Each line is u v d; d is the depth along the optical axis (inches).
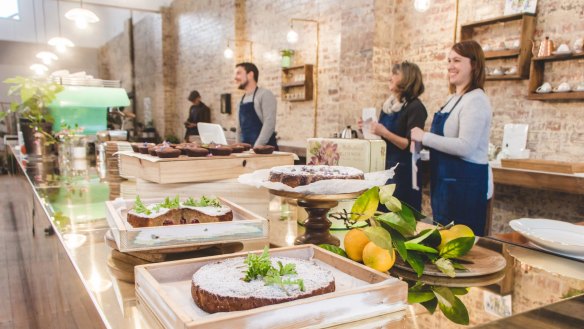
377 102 189.2
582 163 111.9
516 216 145.9
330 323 25.3
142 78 443.2
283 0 253.0
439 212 95.5
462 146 87.5
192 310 26.6
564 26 130.6
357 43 192.7
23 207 163.5
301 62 241.3
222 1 310.7
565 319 26.5
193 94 317.4
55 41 294.8
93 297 31.1
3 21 430.6
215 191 61.6
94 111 142.8
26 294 110.0
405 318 27.8
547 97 130.8
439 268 35.5
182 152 63.2
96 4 373.4
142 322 26.7
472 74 89.7
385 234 33.4
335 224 48.8
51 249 78.2
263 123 148.3
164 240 39.2
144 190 62.2
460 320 27.7
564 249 41.1
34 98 128.0
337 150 60.4
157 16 399.9
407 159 118.6
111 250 42.9
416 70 117.3
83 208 62.6
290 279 28.2
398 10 187.3
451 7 165.0
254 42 286.0
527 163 120.1
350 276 32.3
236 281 27.7
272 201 72.3
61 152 114.8
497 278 35.6
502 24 148.0
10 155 207.5
